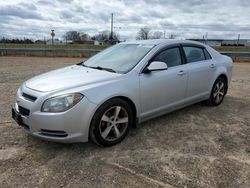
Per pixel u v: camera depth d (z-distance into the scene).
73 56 21.06
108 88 3.25
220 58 5.34
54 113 2.94
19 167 2.88
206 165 2.97
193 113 4.82
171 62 4.18
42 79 3.51
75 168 2.89
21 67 12.00
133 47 4.29
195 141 3.61
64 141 3.02
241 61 18.36
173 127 4.11
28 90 3.23
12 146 3.37
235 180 2.68
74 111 2.98
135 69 3.65
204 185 2.59
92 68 3.97
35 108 3.01
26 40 39.62
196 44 4.81
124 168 2.89
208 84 4.94
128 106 3.51
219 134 3.87
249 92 6.75
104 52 4.65
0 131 3.84
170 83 4.04
